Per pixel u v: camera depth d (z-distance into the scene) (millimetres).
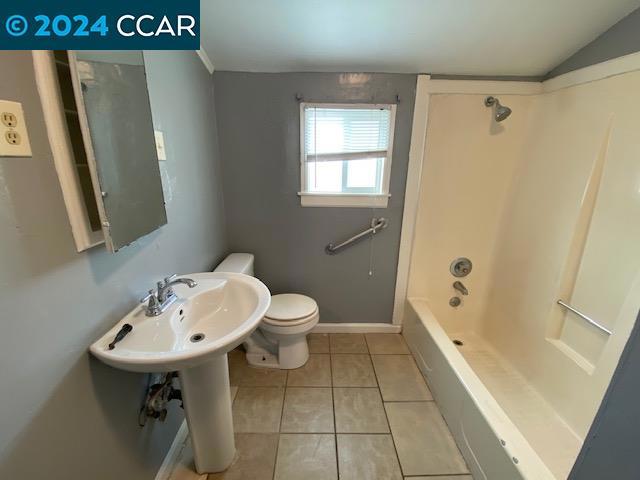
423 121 1722
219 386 1081
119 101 802
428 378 1655
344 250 1992
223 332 1069
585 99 1375
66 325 676
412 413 1477
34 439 603
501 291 1882
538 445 1265
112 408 846
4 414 541
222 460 1176
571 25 1271
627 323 1121
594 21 1236
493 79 1677
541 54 1471
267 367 1785
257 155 1802
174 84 1217
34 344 596
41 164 602
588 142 1352
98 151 707
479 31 1343
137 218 887
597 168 1310
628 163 1182
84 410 739
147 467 1041
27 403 586
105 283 807
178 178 1256
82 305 724
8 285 541
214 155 1713
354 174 1855
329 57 1543
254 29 1341
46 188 614
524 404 1477
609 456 563
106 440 823
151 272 1045
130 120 853
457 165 1814
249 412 1470
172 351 750
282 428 1384
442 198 1876
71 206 673
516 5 1189
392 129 1736
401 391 1617
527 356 1635
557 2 1166
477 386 1244
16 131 548
